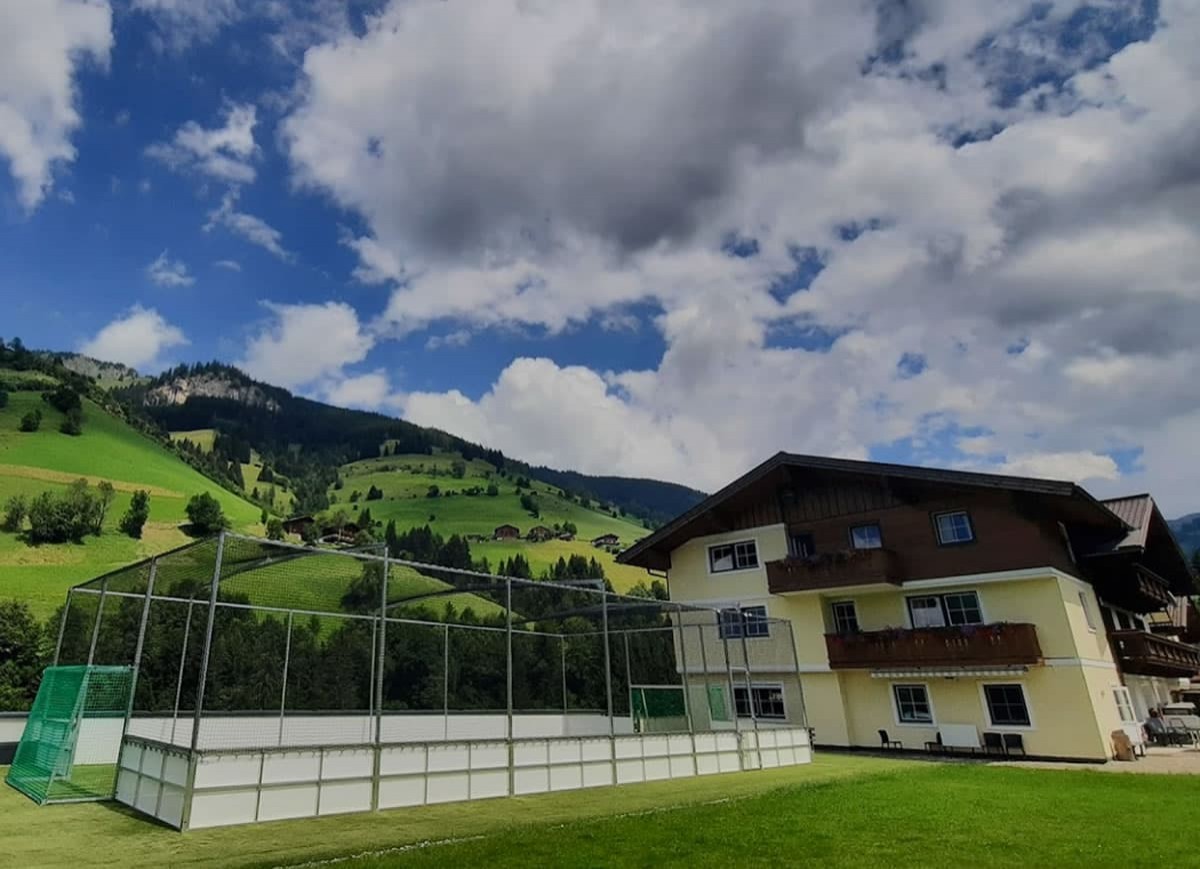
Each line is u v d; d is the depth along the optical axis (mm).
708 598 26672
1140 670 23594
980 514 21422
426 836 8227
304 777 9359
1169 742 22547
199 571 13008
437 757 10836
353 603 19031
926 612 22312
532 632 23516
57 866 6570
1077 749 18672
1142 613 27766
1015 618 20406
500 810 10203
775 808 10180
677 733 14969
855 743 22562
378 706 10516
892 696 22203
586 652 24422
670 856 7031
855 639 22375
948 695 21188
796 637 24141
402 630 21453
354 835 8188
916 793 11836
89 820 8750
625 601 18453
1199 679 31938
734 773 15664
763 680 24438
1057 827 8703
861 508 23891
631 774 13695
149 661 17766
